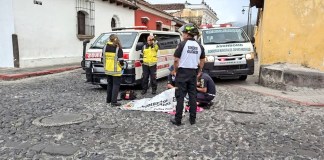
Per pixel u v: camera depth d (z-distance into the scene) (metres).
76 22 18.39
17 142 5.12
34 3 15.07
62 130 5.73
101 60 9.75
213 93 7.69
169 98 7.40
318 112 7.56
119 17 23.28
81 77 13.12
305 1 11.16
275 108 7.88
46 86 10.74
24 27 14.56
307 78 10.42
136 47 10.09
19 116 6.67
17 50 14.20
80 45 18.88
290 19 11.54
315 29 11.05
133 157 4.55
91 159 4.46
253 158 4.60
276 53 11.98
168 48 12.65
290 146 5.14
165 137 5.43
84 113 6.97
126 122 6.30
